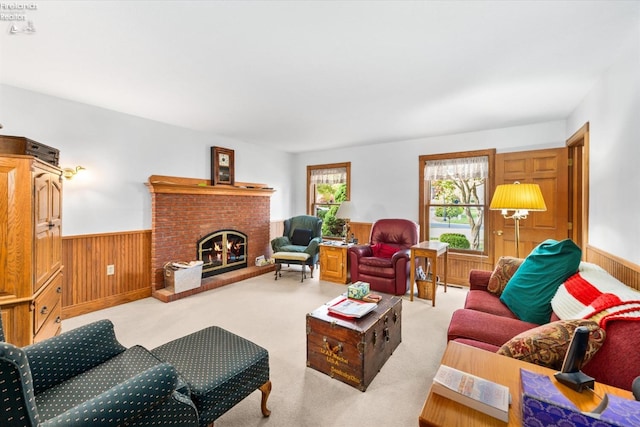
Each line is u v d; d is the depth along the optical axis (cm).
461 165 430
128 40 189
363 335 181
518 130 387
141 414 101
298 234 512
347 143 507
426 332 266
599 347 111
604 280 162
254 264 509
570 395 89
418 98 291
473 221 428
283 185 590
